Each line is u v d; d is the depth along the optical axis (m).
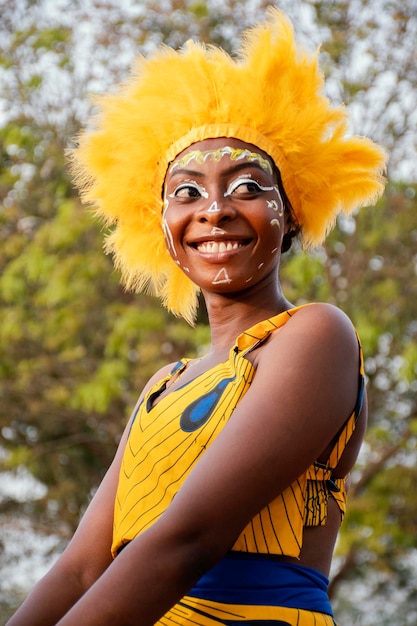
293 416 2.65
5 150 16.03
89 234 14.84
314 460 2.69
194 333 13.80
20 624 3.04
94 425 16.12
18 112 15.92
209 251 3.07
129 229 3.50
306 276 12.88
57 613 3.07
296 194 3.27
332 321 2.82
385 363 13.84
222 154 3.10
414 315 13.70
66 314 14.90
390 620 18.95
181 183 3.12
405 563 17.59
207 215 3.04
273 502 2.73
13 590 17.53
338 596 19.20
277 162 3.16
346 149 3.30
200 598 2.70
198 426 2.82
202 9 14.64
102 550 3.14
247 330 2.91
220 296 3.15
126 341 14.26
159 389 3.14
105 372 14.18
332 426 2.71
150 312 14.15
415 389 14.30
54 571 3.14
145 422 2.98
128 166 3.36
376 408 14.41
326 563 2.88
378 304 13.56
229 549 2.63
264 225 3.06
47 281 15.02
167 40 15.30
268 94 3.17
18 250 15.37
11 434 16.64
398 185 13.91
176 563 2.49
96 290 14.81
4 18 15.87
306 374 2.71
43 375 15.64
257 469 2.59
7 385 15.58
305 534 2.83
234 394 2.79
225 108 3.14
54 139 15.86
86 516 3.21
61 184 15.66
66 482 16.44
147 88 3.27
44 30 15.62
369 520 13.30
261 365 2.79
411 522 13.84
